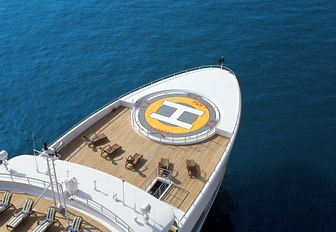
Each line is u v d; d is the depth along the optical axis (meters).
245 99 43.25
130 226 20.38
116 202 21.61
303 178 34.09
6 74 47.81
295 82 45.28
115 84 46.12
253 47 50.97
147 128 29.55
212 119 30.12
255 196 32.56
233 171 34.94
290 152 36.81
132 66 48.81
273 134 38.88
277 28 54.12
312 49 50.12
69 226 20.78
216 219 30.72
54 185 22.56
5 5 61.91
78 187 22.45
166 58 49.91
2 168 23.94
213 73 34.34
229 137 28.98
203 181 25.91
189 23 56.19
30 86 46.00
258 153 36.78
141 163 27.17
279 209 31.38
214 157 27.64
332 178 34.03
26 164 24.19
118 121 30.92
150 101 31.97
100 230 21.02
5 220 21.61
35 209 22.19
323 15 56.44
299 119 40.56
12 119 41.84
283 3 59.62
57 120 41.62
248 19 56.28
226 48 51.03
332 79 45.44
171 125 29.77
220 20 56.47
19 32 55.41
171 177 26.11
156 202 21.81
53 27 56.41
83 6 61.19
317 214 30.83
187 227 23.48
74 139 29.27
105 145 28.67
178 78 34.06
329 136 38.41
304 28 53.91
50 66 49.03
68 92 45.16
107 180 23.00
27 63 49.62
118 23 56.88
